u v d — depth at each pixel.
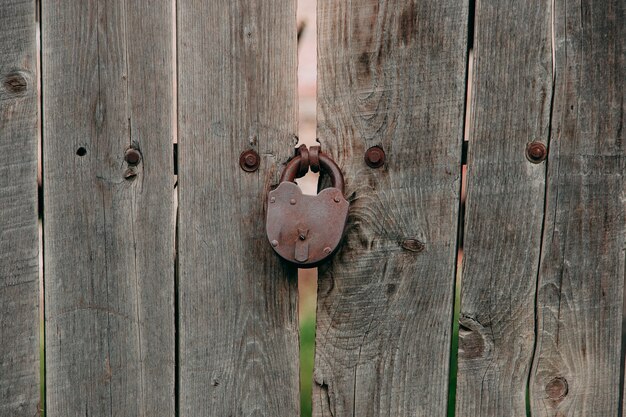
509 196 1.55
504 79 1.53
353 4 1.52
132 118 1.54
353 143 1.54
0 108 1.53
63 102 1.53
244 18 1.53
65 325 1.56
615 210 1.55
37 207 1.55
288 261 1.51
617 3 1.52
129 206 1.54
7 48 1.52
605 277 1.56
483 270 1.56
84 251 1.55
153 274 1.55
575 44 1.53
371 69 1.53
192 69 1.53
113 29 1.52
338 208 1.50
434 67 1.53
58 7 1.52
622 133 1.54
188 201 1.54
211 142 1.54
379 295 1.56
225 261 1.56
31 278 1.55
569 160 1.54
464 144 1.55
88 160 1.54
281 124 1.54
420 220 1.55
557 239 1.55
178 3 1.52
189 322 1.56
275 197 1.50
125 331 1.56
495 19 1.52
